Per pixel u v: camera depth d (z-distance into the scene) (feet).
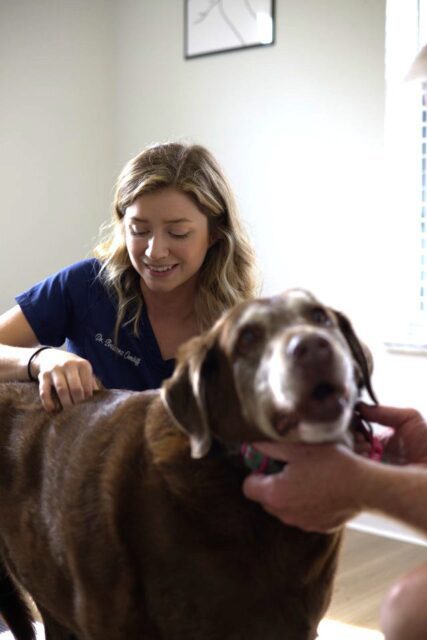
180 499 4.06
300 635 4.21
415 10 11.66
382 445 4.51
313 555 4.14
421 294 12.21
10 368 5.71
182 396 3.91
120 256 6.84
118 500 4.27
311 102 12.69
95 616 4.43
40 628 7.53
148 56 14.70
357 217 12.32
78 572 4.45
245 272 7.03
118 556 4.25
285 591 4.13
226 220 6.77
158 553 4.11
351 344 4.19
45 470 4.83
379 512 3.83
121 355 6.89
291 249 13.07
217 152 13.88
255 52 13.28
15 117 14.16
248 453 3.96
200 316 6.79
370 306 12.25
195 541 4.05
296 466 3.83
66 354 5.50
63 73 14.69
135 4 14.80
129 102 15.07
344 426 3.58
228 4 13.55
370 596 9.52
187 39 14.12
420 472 3.76
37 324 6.93
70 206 14.93
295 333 3.56
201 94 14.03
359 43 12.13
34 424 5.10
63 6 14.62
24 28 14.21
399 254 12.10
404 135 11.96
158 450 4.16
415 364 11.78
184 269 6.44
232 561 4.04
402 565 10.64
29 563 4.97
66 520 4.52
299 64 12.78
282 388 3.51
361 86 12.16
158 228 6.32
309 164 12.78
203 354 3.89
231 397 3.92
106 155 15.26
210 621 4.11
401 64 11.78
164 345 6.87
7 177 14.10
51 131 14.60
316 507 3.83
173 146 6.70
